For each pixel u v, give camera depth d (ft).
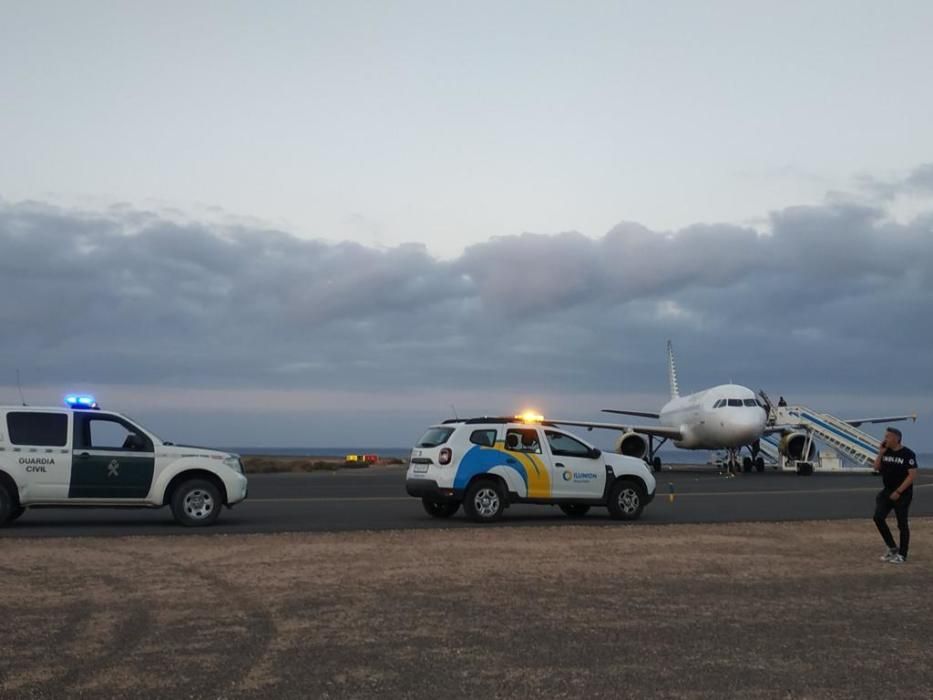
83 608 27.22
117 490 49.80
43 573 33.60
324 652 22.12
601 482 57.82
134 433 50.93
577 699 18.45
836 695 18.75
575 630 24.71
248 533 47.37
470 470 55.01
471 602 28.66
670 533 49.21
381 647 22.67
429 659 21.52
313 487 99.81
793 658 21.77
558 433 57.93
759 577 34.30
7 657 21.42
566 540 45.32
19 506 50.01
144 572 34.01
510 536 46.93
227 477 52.03
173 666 20.71
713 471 156.97
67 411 49.88
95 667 20.56
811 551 42.22
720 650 22.54
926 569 36.96
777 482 112.16
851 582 33.37
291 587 31.09
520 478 55.77
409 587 31.30
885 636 24.22
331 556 38.70
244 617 26.14
